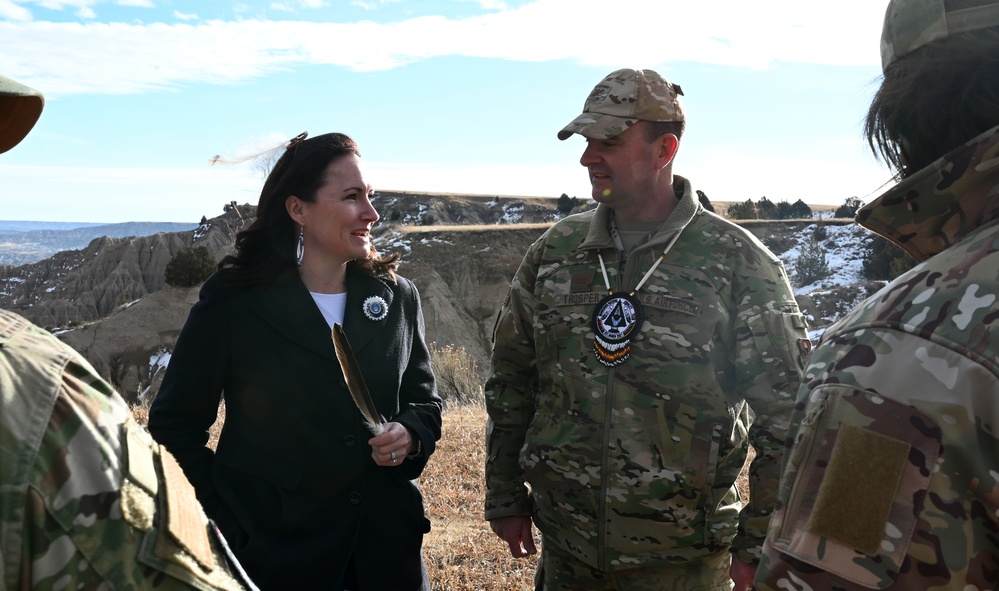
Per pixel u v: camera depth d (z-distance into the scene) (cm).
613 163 280
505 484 309
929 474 102
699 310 271
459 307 4103
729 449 270
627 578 275
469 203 9269
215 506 262
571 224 302
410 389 297
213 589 108
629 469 268
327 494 260
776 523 117
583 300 285
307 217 271
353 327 274
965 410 101
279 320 264
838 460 108
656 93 279
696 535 268
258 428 261
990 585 101
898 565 103
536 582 305
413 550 276
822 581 108
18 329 102
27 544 92
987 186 113
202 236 8381
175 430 264
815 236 4306
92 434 99
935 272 111
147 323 4688
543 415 293
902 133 126
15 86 98
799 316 267
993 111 114
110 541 97
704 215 285
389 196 9412
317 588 254
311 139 272
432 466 592
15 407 94
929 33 118
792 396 255
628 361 273
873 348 111
